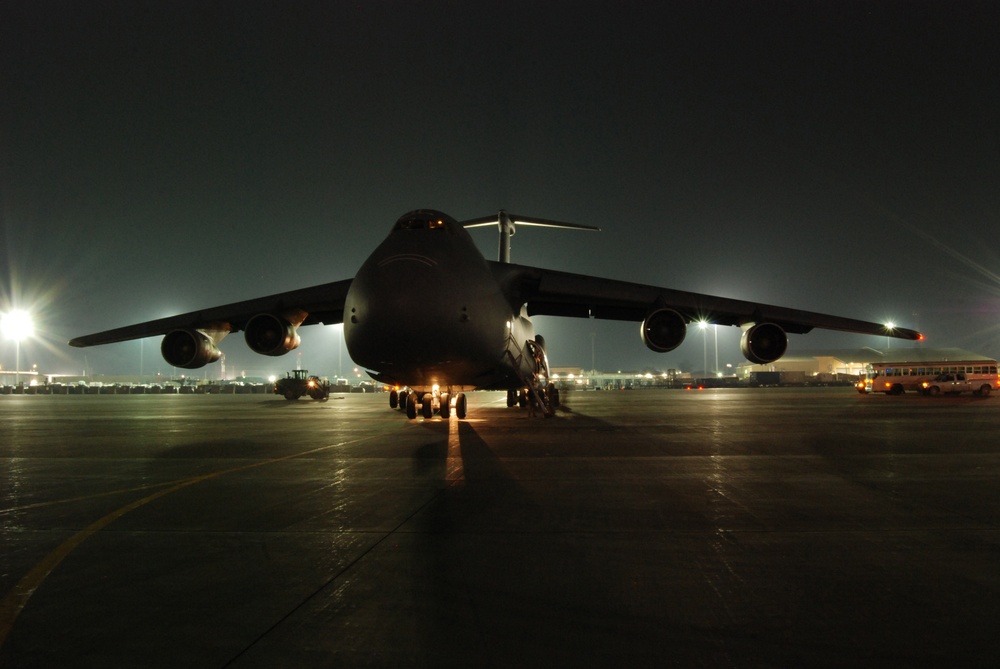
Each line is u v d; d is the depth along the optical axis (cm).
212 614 435
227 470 1067
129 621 424
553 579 503
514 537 627
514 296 1956
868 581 496
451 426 1908
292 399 4734
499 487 892
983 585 488
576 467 1073
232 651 379
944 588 482
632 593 472
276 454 1276
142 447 1423
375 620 423
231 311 2009
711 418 2233
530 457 1199
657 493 845
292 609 443
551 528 662
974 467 1062
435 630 408
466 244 1739
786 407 3020
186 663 364
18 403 4328
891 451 1272
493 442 1456
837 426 1864
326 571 525
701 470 1035
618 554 570
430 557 562
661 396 4875
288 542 613
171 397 5806
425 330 1526
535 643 389
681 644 387
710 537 625
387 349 1555
